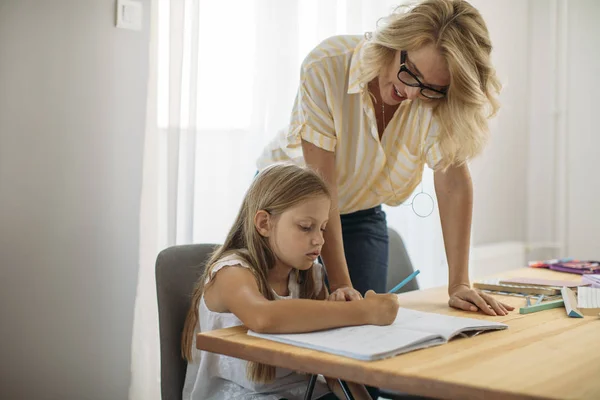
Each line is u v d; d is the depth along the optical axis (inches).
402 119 62.6
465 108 52.4
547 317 51.5
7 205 74.8
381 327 43.3
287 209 52.1
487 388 31.5
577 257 153.0
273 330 41.8
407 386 33.9
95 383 82.2
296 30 92.7
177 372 56.7
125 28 82.5
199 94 86.3
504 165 149.1
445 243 63.3
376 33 54.2
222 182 88.6
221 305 49.8
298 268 53.2
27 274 76.4
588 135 150.5
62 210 78.7
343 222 69.4
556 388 31.4
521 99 151.9
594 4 148.3
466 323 45.1
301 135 60.8
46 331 78.1
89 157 80.4
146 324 82.0
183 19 81.7
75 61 78.8
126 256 84.1
